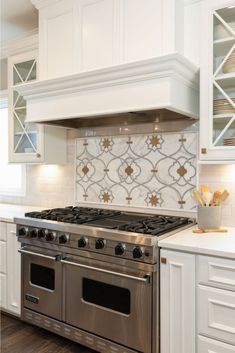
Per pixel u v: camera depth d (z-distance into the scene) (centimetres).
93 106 213
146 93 191
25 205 339
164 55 178
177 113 223
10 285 258
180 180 235
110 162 271
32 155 287
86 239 204
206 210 202
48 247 228
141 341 186
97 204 280
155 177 246
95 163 281
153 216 240
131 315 189
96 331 206
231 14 198
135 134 256
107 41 224
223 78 192
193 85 210
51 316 230
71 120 273
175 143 237
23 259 247
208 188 215
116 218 238
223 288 159
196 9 218
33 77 286
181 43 215
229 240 177
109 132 271
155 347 180
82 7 236
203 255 164
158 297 179
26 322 253
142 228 195
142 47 210
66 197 304
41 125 279
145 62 184
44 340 231
